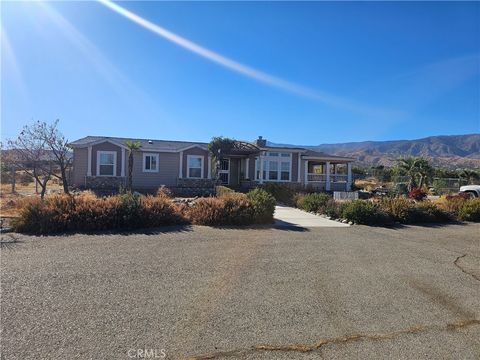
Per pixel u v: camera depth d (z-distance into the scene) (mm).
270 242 9156
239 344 3777
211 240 9070
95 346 3604
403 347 3859
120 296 4965
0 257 6816
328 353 3680
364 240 10109
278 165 28250
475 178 40375
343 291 5574
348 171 30734
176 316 4379
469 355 3734
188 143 27328
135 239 8844
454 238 11109
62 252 7309
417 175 36469
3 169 25094
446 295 5602
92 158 23422
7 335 3762
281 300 5074
